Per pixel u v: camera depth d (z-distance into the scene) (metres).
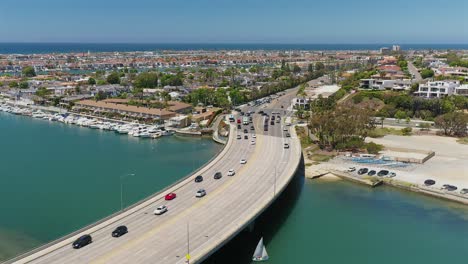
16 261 78.81
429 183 142.12
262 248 94.50
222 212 102.00
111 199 133.00
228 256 95.75
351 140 184.62
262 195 113.56
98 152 193.25
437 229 112.69
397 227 113.62
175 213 101.38
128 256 81.19
